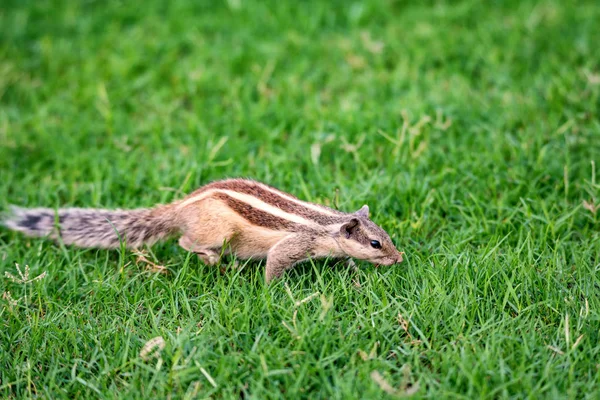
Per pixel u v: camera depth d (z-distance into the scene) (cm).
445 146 111
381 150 110
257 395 90
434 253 99
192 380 91
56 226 102
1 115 117
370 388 90
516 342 92
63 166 112
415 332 94
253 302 96
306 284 99
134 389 91
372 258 98
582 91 115
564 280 97
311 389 91
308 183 108
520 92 117
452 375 91
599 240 100
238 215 98
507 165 108
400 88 118
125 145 112
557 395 89
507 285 96
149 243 102
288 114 115
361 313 95
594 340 93
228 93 119
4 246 103
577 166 107
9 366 93
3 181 109
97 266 100
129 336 93
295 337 93
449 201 105
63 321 96
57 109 118
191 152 111
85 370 93
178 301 97
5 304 97
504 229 102
